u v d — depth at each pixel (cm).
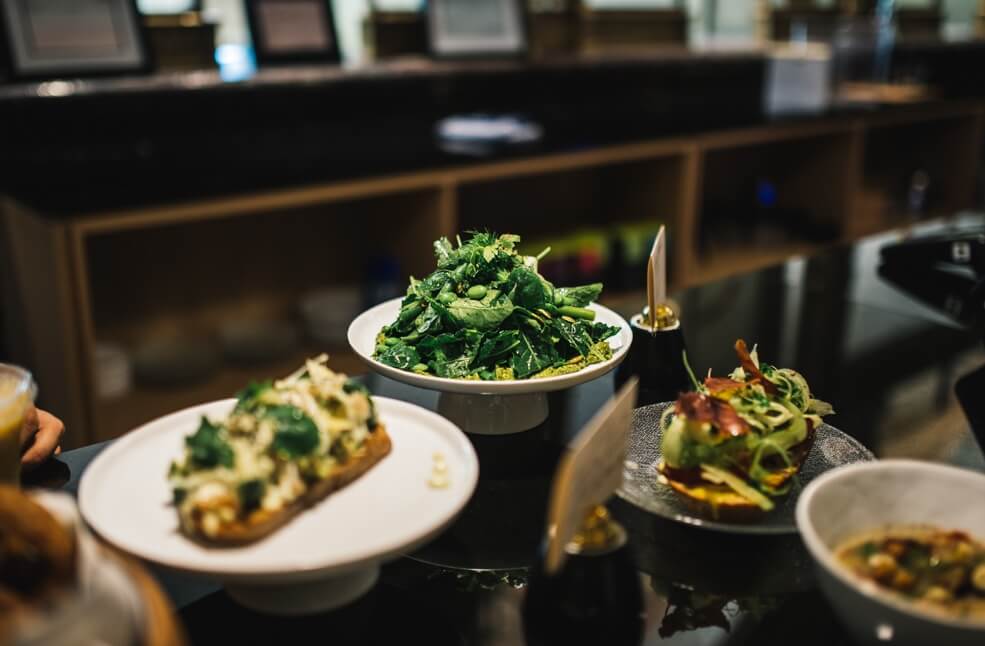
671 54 363
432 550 82
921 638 59
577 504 65
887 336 137
